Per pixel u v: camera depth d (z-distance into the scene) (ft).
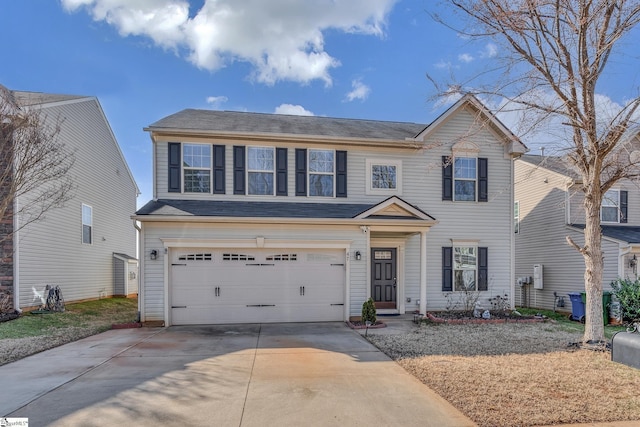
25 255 36.29
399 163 40.63
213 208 35.19
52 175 34.27
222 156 37.65
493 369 19.15
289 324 33.76
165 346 24.75
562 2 22.25
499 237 41.63
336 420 13.25
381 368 19.63
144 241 32.94
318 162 39.60
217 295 33.94
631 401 14.88
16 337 27.40
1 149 30.96
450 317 35.76
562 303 46.11
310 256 35.35
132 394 15.79
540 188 50.78
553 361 20.72
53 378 17.97
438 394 15.75
